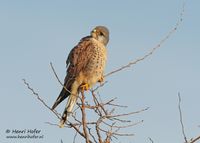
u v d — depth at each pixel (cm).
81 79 1135
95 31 1190
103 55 1164
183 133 723
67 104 1049
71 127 758
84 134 745
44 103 768
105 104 754
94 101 759
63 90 1103
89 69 1138
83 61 1140
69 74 1141
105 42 1195
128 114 748
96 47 1158
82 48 1161
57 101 1091
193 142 718
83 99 765
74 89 1127
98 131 728
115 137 731
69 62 1175
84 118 741
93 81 1152
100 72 1159
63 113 1028
